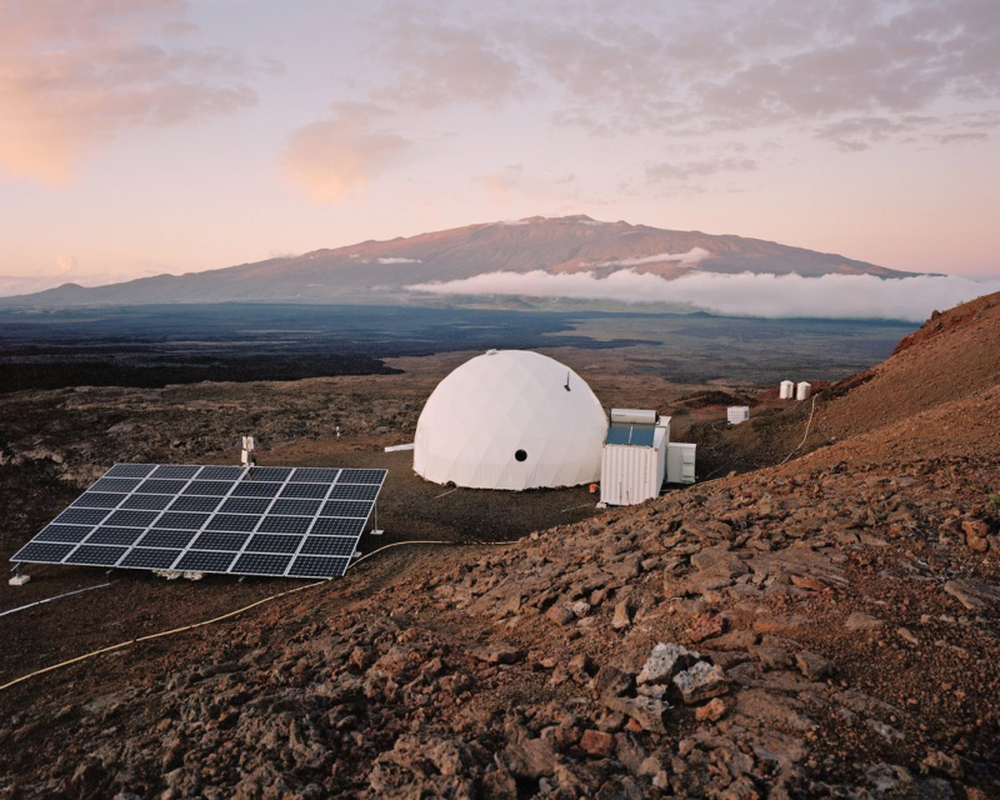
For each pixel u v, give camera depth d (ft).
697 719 24.20
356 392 242.78
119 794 26.68
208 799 25.21
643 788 21.31
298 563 64.13
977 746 20.88
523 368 109.40
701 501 54.65
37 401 178.40
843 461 59.93
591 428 107.04
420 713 28.53
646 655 28.58
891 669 24.95
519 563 50.78
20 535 85.30
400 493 99.81
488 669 31.99
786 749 21.77
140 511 71.20
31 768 31.30
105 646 50.29
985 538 33.27
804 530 39.22
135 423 149.48
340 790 24.49
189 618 55.57
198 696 34.47
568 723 25.02
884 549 34.45
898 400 114.11
